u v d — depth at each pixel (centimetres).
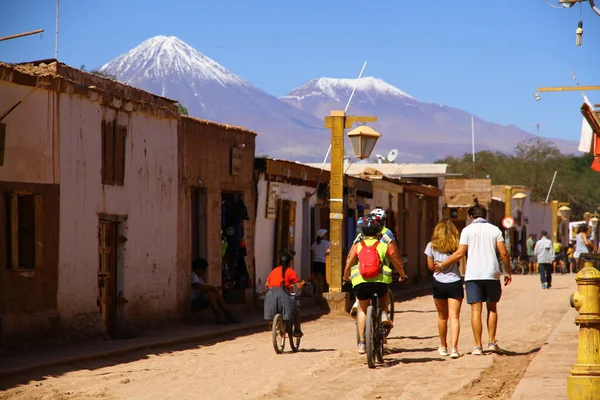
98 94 2019
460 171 11162
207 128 2614
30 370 1516
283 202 3170
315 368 1504
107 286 2108
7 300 1720
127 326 2114
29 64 1919
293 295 1812
